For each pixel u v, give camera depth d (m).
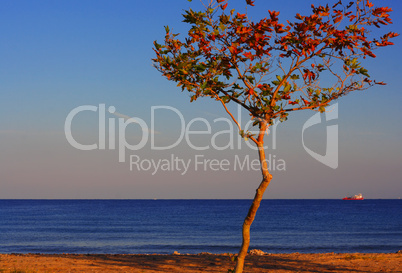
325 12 9.39
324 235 52.75
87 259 17.17
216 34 9.35
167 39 9.70
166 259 17.11
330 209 161.62
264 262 16.23
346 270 14.52
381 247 39.25
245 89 9.64
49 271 14.05
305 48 9.50
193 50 9.77
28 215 114.88
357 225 70.88
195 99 9.80
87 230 63.59
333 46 9.62
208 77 9.61
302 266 15.38
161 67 9.74
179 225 74.06
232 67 9.62
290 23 9.41
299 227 67.25
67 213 128.50
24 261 16.45
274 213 124.81
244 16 9.25
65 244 44.53
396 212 128.25
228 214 120.50
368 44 9.55
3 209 170.00
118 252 37.56
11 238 51.41
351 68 9.56
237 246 41.78
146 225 74.38
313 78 9.71
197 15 9.42
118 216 108.81
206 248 40.28
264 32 9.26
